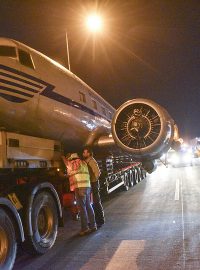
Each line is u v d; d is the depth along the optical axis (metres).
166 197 13.51
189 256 6.11
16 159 6.48
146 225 8.81
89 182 8.64
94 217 8.66
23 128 7.95
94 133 11.89
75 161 8.55
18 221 6.12
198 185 16.73
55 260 6.54
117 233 8.22
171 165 36.34
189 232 7.74
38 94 7.97
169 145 10.86
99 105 13.02
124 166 16.89
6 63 7.21
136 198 13.91
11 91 7.13
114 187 14.69
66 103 9.44
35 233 6.73
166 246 6.82
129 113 10.88
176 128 12.12
